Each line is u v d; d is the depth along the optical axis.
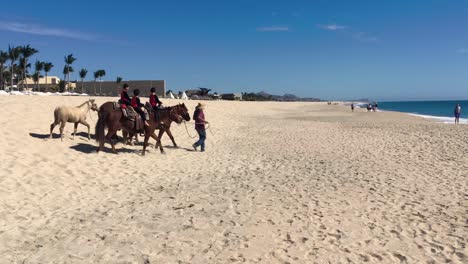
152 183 10.45
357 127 27.28
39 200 8.59
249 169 12.34
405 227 6.94
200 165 12.89
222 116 32.91
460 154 14.31
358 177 10.91
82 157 12.35
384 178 10.72
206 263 5.59
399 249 6.00
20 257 5.88
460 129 23.94
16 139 12.68
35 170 10.52
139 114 13.46
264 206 8.27
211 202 8.64
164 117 14.14
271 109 61.91
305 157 14.46
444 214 7.61
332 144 17.92
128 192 9.53
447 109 101.19
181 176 11.30
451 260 5.60
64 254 5.97
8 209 7.91
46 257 5.88
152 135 14.06
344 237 6.50
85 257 5.86
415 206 8.13
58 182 9.93
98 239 6.55
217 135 20.92
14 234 6.77
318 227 6.97
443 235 6.55
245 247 6.14
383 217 7.47
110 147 14.30
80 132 15.68
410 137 19.91
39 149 12.24
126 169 11.75
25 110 16.86
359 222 7.20
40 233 6.85
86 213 7.93
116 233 6.81
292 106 88.69
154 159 13.41
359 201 8.53
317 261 5.61
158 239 6.52
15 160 10.90
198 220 7.44
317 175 11.30
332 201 8.56
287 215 7.65
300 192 9.38
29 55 67.00
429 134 21.09
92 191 9.52
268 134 22.44
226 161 13.65
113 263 5.64
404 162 13.09
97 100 25.17
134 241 6.45
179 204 8.52
